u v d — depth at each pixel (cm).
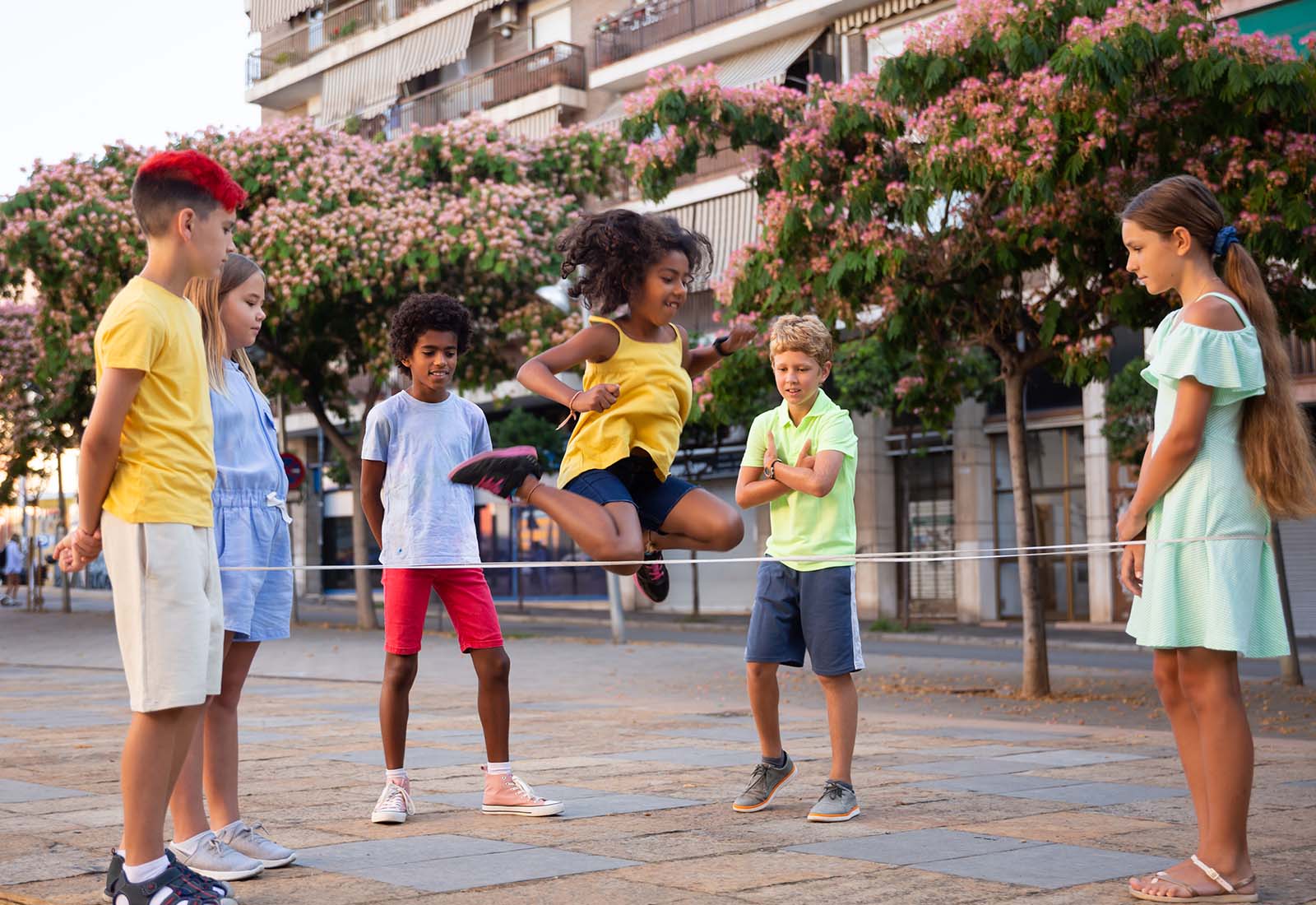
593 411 408
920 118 1110
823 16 2434
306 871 388
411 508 482
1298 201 1011
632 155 1270
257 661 1633
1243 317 371
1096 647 1834
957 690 1205
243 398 432
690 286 436
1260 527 372
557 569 3194
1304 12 1883
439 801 521
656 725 871
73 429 2778
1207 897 348
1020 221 1058
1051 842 429
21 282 2114
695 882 370
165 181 350
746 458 520
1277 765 638
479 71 3169
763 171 1270
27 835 446
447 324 492
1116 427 1872
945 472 2503
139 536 342
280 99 3700
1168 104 1084
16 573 3741
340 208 1983
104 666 1625
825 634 483
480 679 491
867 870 385
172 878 341
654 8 2792
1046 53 1070
